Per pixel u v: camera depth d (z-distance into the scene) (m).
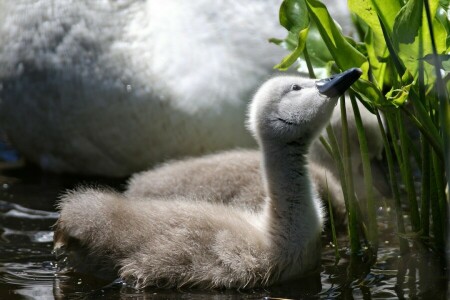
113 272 10.00
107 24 13.09
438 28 9.43
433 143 9.83
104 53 12.97
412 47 9.50
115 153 13.24
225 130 13.02
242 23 13.09
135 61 12.96
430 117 10.02
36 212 12.05
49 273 10.19
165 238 9.84
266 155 10.09
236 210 10.56
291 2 10.23
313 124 9.96
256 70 12.98
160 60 13.01
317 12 9.82
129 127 13.05
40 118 13.24
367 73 10.00
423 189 10.45
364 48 10.66
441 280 9.91
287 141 10.02
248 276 9.70
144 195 11.71
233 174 11.59
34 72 13.09
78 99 13.02
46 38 13.07
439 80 9.24
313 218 10.00
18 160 14.08
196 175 11.69
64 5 13.10
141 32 13.14
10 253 10.76
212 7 13.20
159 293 9.66
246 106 12.95
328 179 11.58
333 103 9.88
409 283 9.84
